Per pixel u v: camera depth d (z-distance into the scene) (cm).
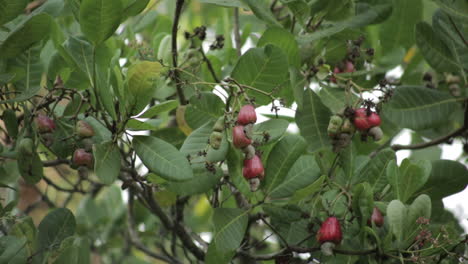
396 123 366
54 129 325
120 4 298
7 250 316
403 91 369
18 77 351
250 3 352
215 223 317
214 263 333
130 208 491
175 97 422
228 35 440
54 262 320
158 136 399
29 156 315
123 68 413
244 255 366
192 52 386
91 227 549
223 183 373
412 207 315
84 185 607
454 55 381
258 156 311
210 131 314
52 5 341
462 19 349
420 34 379
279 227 370
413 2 423
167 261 469
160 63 318
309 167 339
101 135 331
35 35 320
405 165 329
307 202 343
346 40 389
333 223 316
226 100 323
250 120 291
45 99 333
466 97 373
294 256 395
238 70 328
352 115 324
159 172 292
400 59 422
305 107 368
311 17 385
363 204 319
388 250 316
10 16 320
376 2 388
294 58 361
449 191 356
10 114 333
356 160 358
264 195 327
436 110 370
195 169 311
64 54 323
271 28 355
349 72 398
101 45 325
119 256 556
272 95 331
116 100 325
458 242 320
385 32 427
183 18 613
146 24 462
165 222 411
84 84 355
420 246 323
